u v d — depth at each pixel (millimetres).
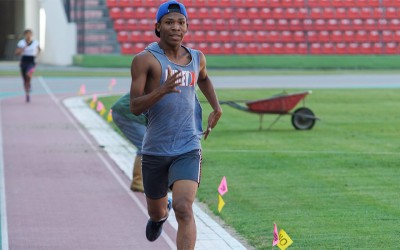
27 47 53156
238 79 74188
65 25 88125
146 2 90812
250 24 91875
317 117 42188
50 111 47469
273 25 92188
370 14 93500
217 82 70562
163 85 14398
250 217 20672
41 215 21141
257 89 62875
